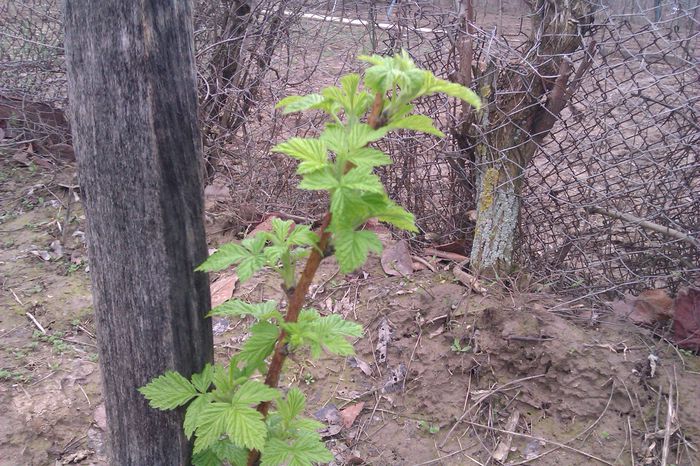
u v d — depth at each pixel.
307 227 1.70
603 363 2.96
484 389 3.03
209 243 3.98
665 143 3.10
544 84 3.11
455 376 3.06
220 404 1.66
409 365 3.10
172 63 1.63
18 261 3.90
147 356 1.80
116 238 1.72
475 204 3.61
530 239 3.45
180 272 1.76
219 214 4.16
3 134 5.03
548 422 2.91
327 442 2.85
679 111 3.05
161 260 1.72
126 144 1.64
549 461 2.78
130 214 1.69
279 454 1.71
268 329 1.72
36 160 4.89
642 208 3.27
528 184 3.35
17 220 4.30
